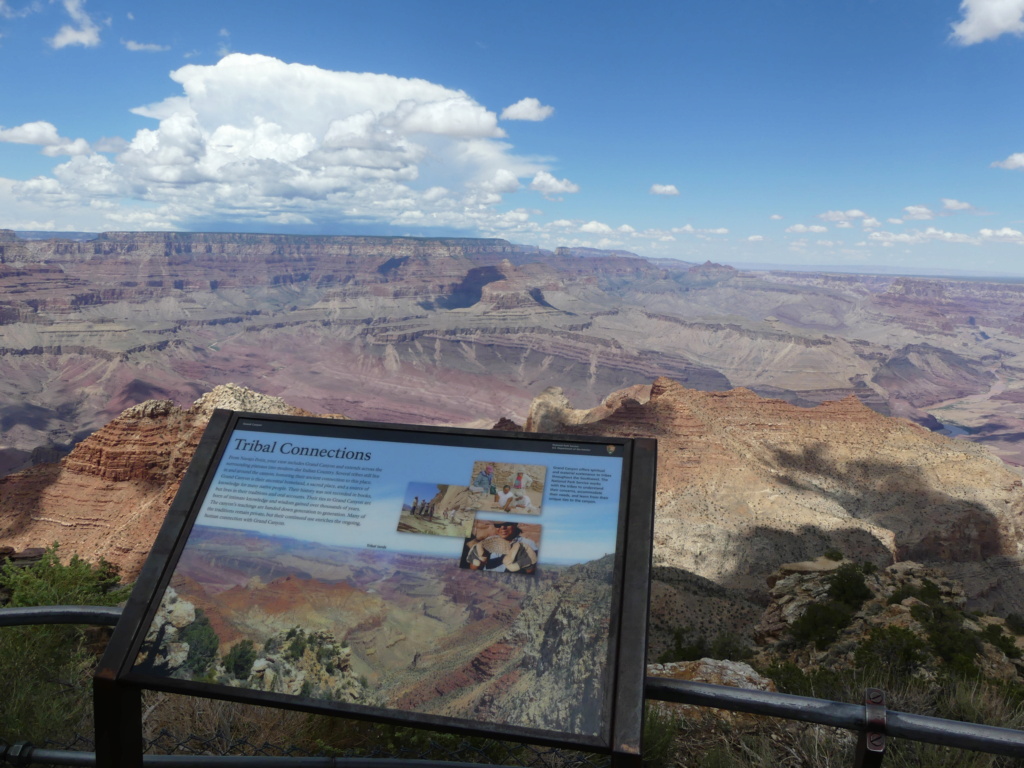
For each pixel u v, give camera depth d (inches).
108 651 138.6
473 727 125.4
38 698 213.3
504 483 150.6
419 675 131.3
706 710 252.1
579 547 141.1
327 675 133.5
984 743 116.8
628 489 145.6
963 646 587.5
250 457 161.3
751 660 837.8
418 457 156.9
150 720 214.1
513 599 137.9
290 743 204.5
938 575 1135.6
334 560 146.5
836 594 1108.5
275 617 140.3
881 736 121.3
